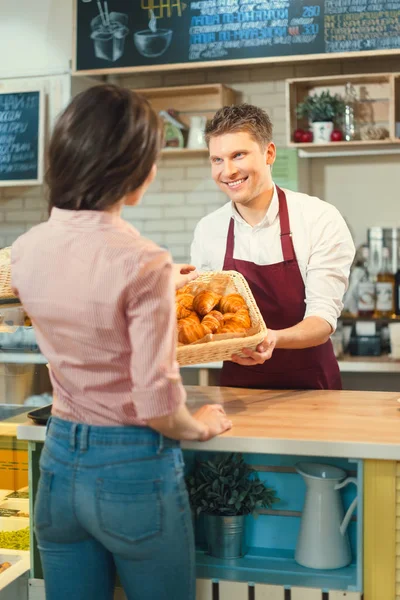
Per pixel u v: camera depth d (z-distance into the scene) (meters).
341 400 2.22
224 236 2.60
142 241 1.45
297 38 4.14
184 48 4.27
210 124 2.32
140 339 1.39
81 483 1.50
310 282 2.44
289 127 4.22
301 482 1.99
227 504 1.93
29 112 4.61
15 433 2.32
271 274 2.52
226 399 2.25
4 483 2.34
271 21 4.16
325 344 2.60
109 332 1.42
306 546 1.89
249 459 2.02
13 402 2.36
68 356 1.49
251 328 1.99
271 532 2.02
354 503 1.85
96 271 1.41
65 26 4.55
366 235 4.46
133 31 4.32
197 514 1.98
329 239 2.44
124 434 1.48
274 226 2.50
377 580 1.75
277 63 4.46
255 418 1.97
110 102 1.44
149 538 1.49
